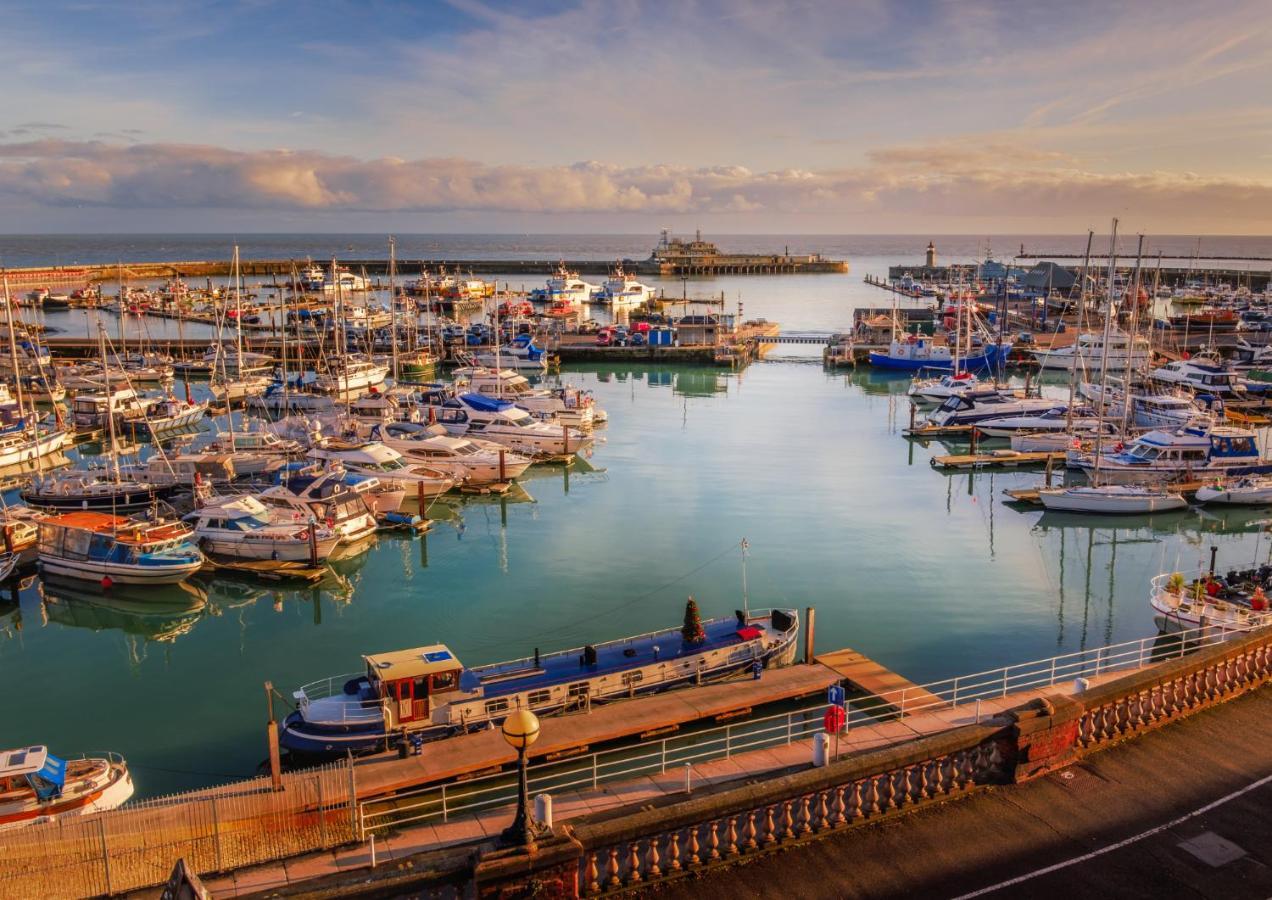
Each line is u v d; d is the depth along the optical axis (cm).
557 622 4016
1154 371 9225
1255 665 2338
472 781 2711
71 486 5575
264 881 1966
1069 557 4819
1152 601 3662
